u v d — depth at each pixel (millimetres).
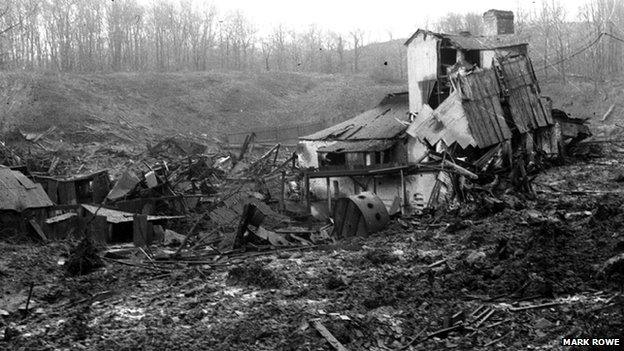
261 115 75812
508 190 26641
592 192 28094
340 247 21922
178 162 38000
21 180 27031
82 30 91438
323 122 71125
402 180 32031
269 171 38875
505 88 33062
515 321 12492
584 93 64375
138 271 19594
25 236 25500
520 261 16094
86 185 33281
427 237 21672
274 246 23141
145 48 104125
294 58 116438
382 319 13125
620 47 76188
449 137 30562
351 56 118938
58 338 12812
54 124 57562
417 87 38250
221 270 19375
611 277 14562
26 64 84312
